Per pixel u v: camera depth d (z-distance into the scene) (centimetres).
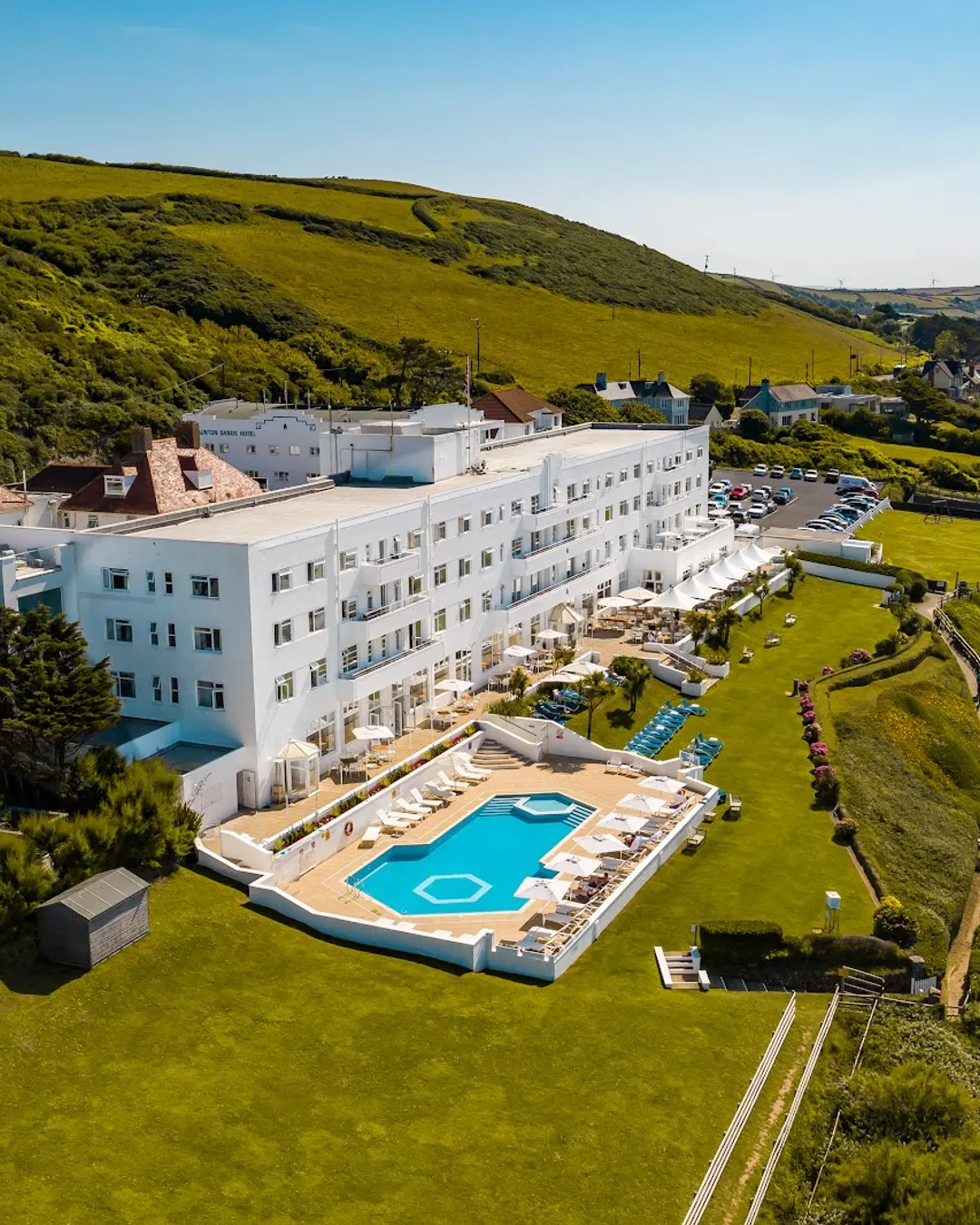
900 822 7925
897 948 6178
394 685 8269
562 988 5656
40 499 8694
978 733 10194
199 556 6869
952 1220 4294
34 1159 4297
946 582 14100
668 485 12669
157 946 5616
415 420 11469
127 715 7344
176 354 19525
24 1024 4944
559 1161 4525
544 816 7438
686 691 9669
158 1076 4806
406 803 7394
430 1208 4253
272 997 5403
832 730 9044
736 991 5841
